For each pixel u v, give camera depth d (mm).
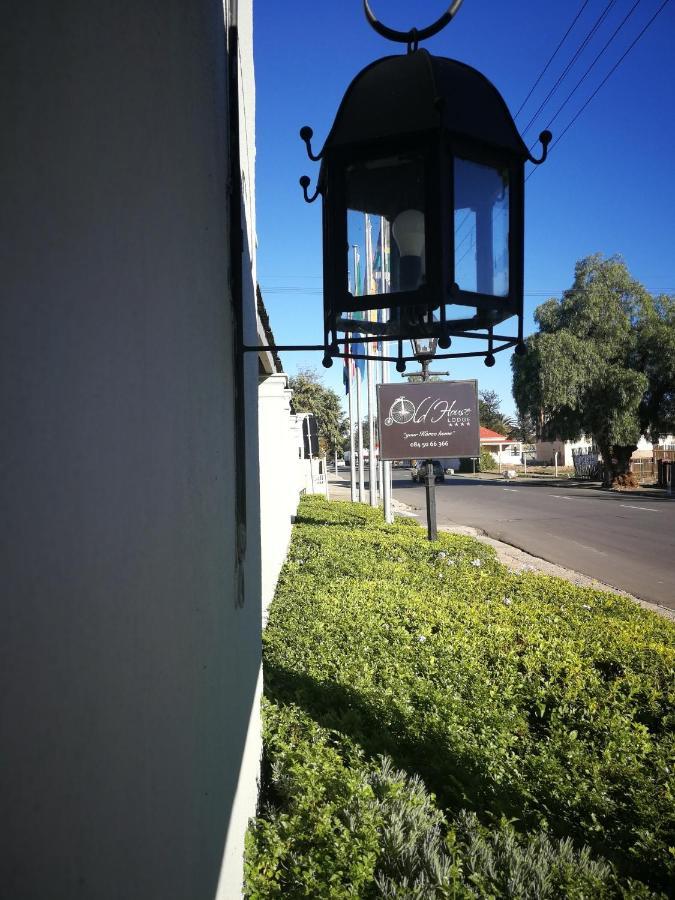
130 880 1020
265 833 2682
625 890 2529
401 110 2174
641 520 18703
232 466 2377
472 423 12250
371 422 19953
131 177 1137
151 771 1146
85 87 943
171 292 1395
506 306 2311
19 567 710
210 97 1979
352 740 3467
